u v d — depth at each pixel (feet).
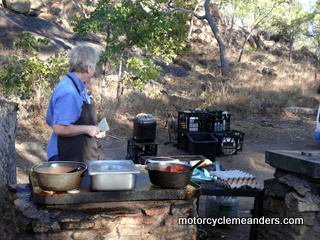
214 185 13.12
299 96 55.57
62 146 9.95
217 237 13.88
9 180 13.12
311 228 10.95
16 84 31.96
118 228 8.41
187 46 67.26
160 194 8.59
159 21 37.50
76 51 9.91
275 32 123.95
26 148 26.14
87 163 8.79
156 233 8.68
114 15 35.58
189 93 53.88
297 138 36.22
